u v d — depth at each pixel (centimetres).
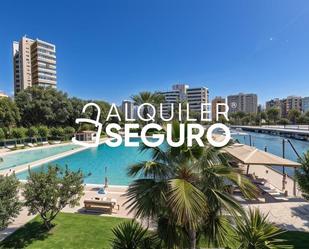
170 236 561
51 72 10394
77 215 1175
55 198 974
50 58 10344
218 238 573
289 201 1357
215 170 554
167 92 13688
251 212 597
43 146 4022
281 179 1886
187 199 453
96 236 953
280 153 3688
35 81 10256
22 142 4178
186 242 573
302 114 10775
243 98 16088
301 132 5275
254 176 1773
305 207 1267
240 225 551
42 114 5372
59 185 1014
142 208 530
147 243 586
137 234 602
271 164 1490
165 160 586
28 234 974
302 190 1097
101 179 2164
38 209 982
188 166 565
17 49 11844
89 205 1230
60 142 4519
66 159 3247
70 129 4916
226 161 592
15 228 1029
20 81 11056
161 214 538
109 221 1101
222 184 561
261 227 553
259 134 7338
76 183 1030
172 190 471
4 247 873
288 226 1039
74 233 980
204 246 598
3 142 3906
